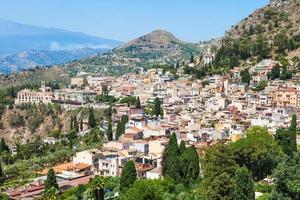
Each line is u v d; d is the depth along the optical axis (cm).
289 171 11912
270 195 12900
